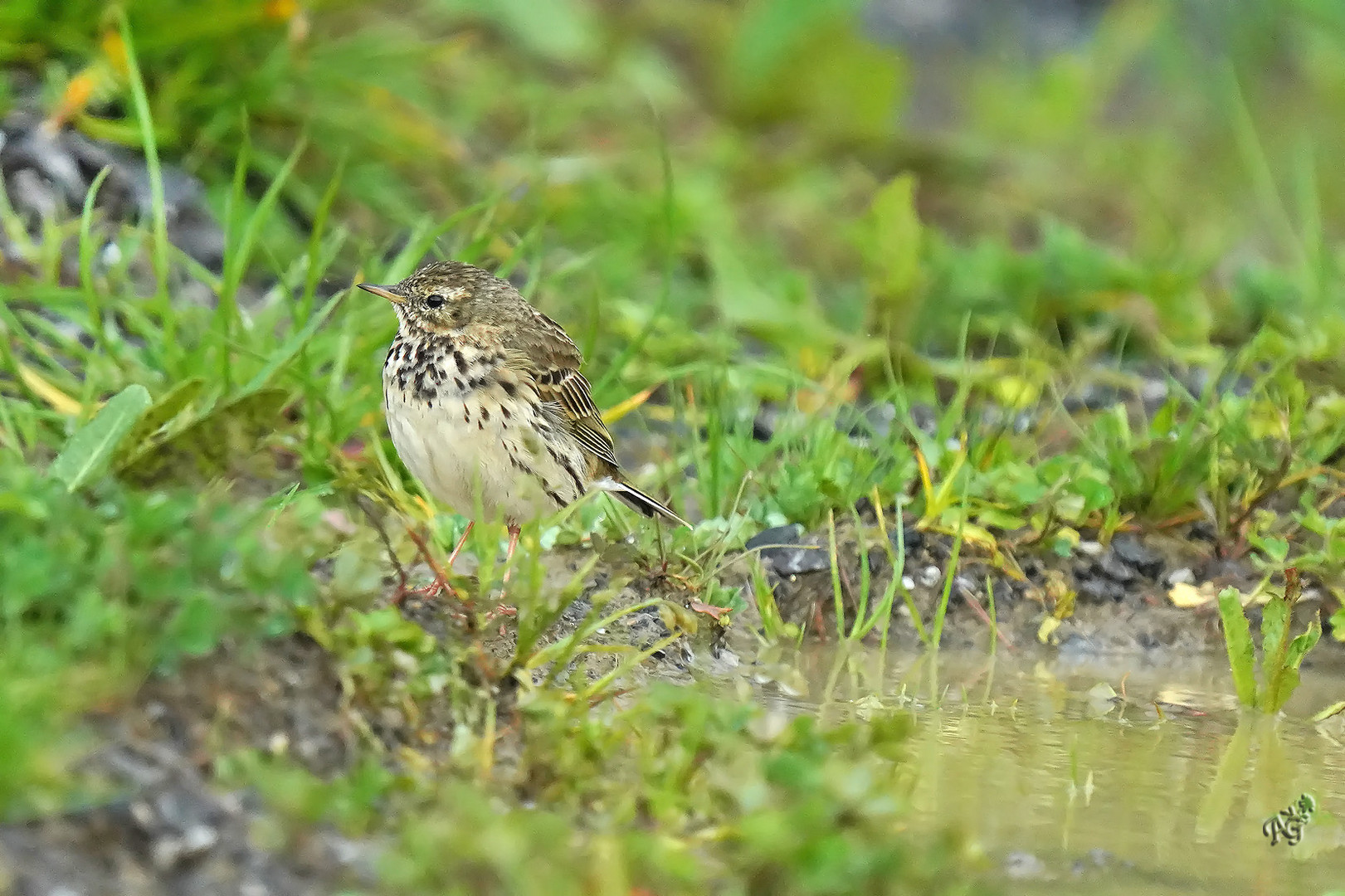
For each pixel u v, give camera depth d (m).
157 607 6.97
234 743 6.80
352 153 15.36
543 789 7.07
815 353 14.94
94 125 14.05
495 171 16.33
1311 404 13.16
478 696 7.66
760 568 10.98
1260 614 11.40
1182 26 25.95
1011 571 11.46
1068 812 8.05
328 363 12.56
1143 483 12.13
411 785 6.79
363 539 8.93
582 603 10.01
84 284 11.44
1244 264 18.47
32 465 9.83
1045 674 10.63
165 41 14.45
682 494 11.92
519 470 10.08
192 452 8.35
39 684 6.29
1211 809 8.25
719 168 19.28
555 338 10.59
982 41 26.03
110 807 6.16
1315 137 24.42
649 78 20.61
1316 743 9.48
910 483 12.10
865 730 8.25
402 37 17.19
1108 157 22.80
